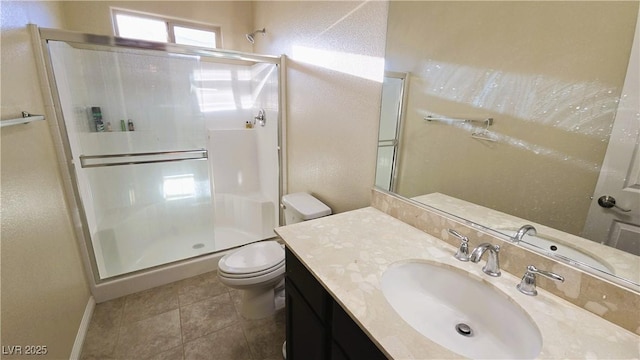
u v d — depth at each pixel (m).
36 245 1.21
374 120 1.48
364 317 0.75
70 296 1.54
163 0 2.70
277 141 2.63
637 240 0.69
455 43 1.06
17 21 1.33
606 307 0.72
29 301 1.10
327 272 0.94
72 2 2.37
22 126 1.23
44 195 1.38
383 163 1.47
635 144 0.67
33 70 1.48
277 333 1.71
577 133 0.76
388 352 0.65
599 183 0.74
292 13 2.16
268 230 2.94
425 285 1.01
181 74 2.46
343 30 1.63
